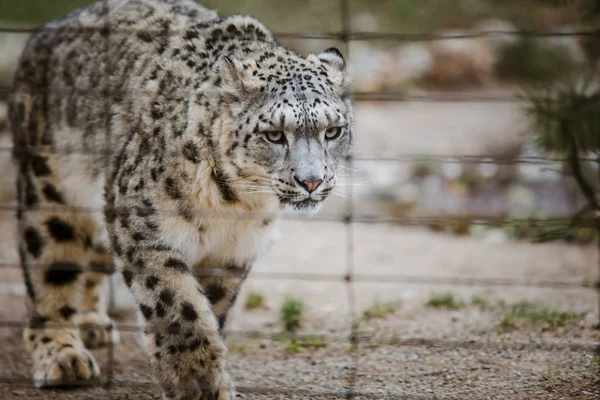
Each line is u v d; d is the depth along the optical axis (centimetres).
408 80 3919
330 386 1218
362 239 2355
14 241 2292
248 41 1265
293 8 4303
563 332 1406
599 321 1455
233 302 1314
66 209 1302
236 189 1201
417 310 1634
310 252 2234
